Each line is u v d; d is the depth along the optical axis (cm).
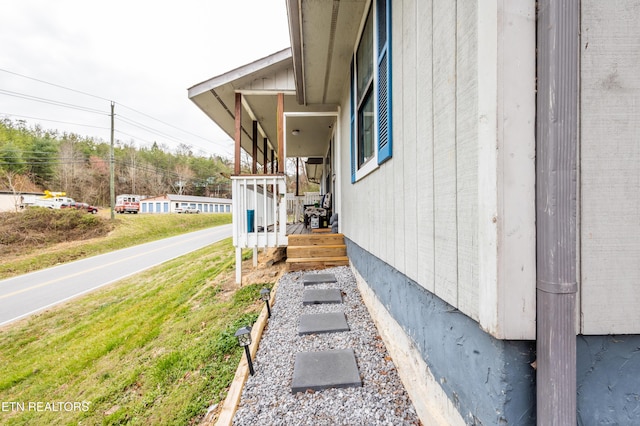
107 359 364
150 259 1216
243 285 473
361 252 348
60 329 560
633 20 79
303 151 1079
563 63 75
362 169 319
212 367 248
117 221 2075
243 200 495
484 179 86
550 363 75
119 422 225
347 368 196
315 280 395
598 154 79
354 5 303
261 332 261
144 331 411
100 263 1195
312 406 166
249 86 510
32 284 921
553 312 75
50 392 326
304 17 320
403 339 185
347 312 299
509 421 82
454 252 110
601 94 79
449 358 118
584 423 80
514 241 80
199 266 848
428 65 139
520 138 80
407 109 173
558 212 76
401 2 182
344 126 501
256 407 168
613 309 80
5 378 386
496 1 81
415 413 155
